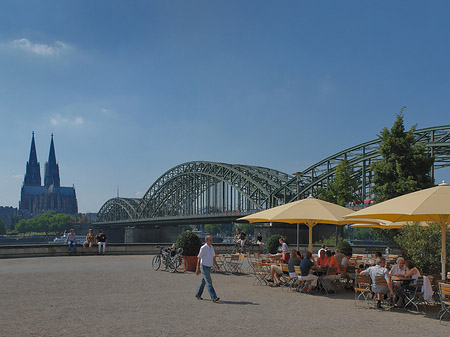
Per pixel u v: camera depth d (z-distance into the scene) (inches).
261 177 4362.7
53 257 1366.9
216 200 5078.7
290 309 564.4
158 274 926.4
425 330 467.2
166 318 487.8
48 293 650.2
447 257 788.6
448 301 522.6
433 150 2295.8
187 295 654.5
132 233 6943.9
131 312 518.0
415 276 601.3
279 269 789.2
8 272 919.0
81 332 418.9
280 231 3056.1
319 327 466.0
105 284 759.1
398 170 1371.8
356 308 588.4
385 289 590.9
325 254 751.1
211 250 619.2
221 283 814.5
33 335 404.5
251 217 934.4
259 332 434.0
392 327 477.7
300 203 837.2
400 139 1389.0
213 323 467.8
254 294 684.1
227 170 4953.3
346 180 1921.8
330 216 776.9
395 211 564.7
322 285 722.8
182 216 5452.8
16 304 557.9
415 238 828.0
